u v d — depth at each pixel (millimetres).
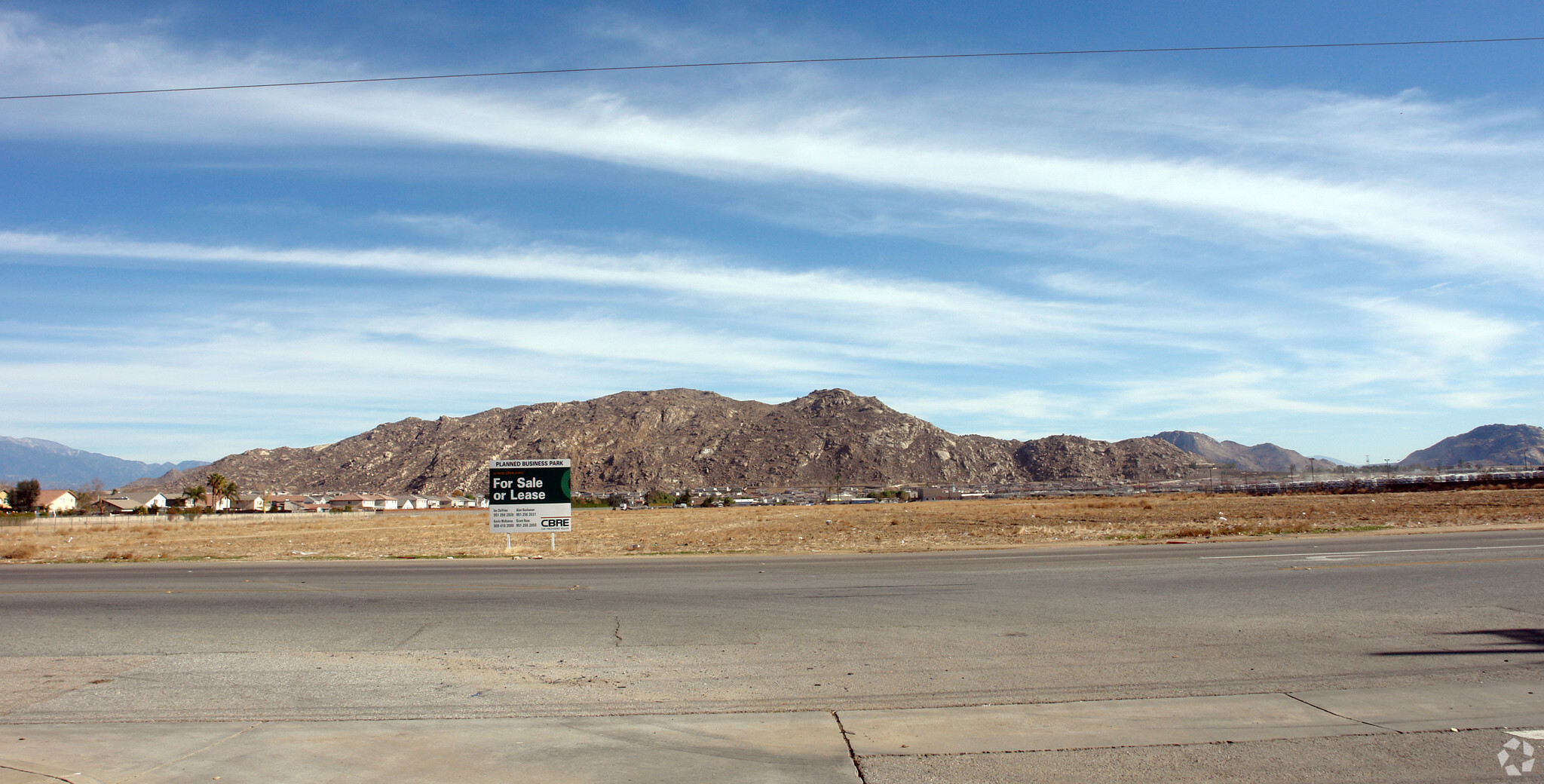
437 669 9680
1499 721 7262
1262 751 6547
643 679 9148
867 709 7875
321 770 6312
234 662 10141
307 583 17609
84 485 162375
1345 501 63938
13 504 116000
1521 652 9867
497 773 6246
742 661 9945
